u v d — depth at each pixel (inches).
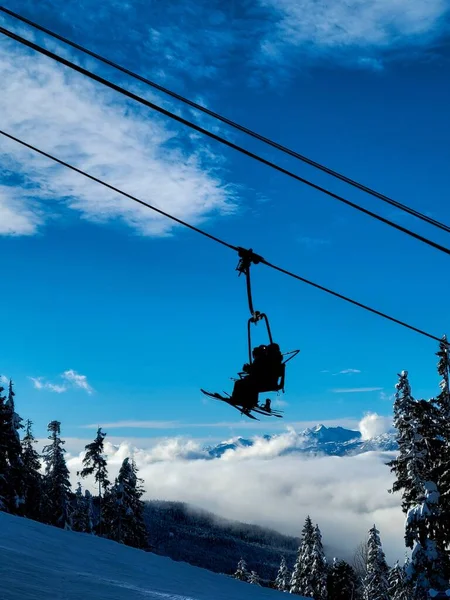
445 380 1542.8
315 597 2493.8
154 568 921.5
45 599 464.4
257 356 386.6
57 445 2377.0
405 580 1482.5
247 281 352.8
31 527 968.9
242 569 3403.1
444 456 1480.1
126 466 2282.2
